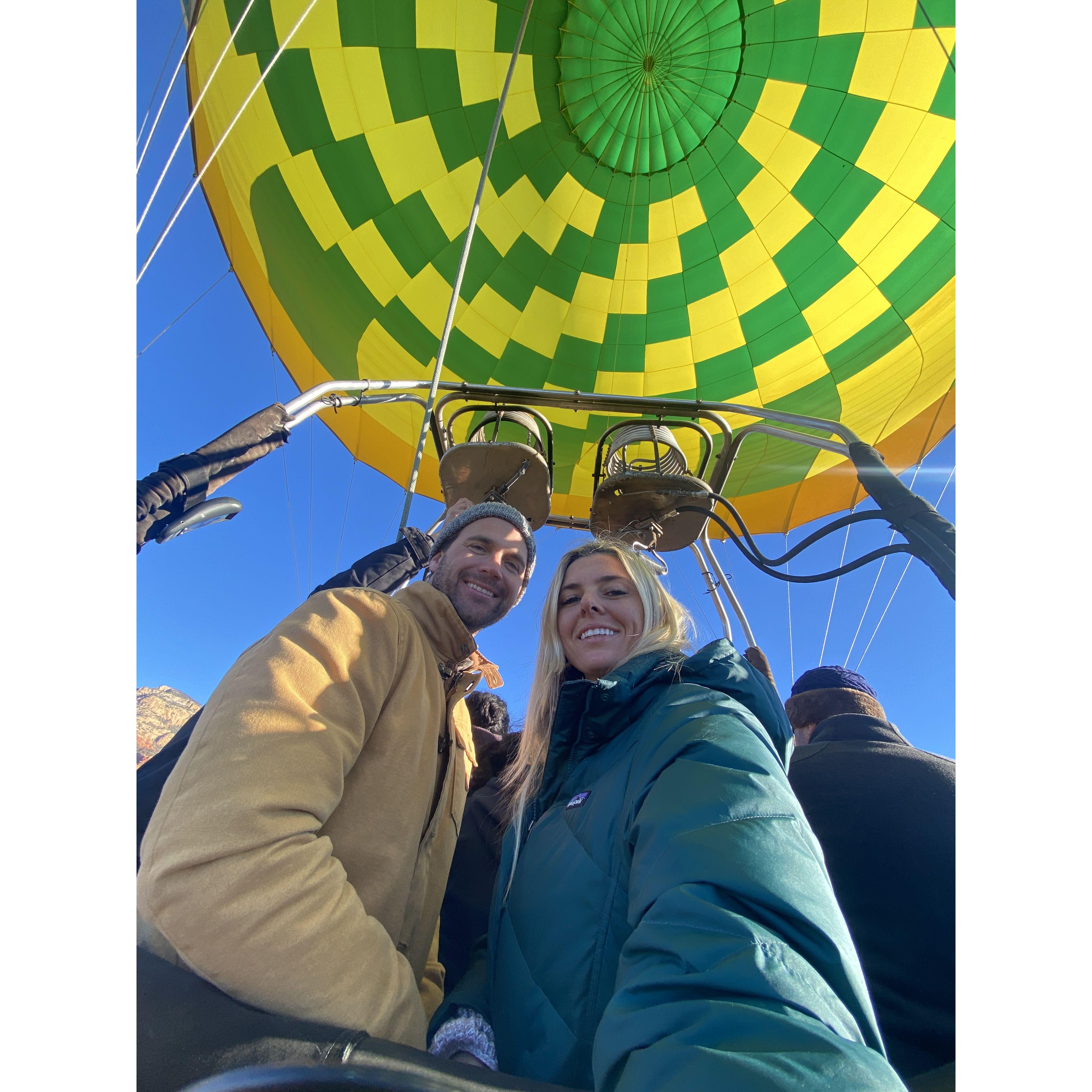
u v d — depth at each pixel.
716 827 0.97
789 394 11.28
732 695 1.47
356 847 1.44
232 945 1.11
